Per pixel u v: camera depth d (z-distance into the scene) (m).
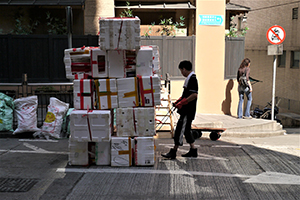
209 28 11.53
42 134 7.76
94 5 11.27
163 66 11.41
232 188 5.03
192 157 6.56
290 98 23.17
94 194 4.74
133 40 5.42
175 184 5.14
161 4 11.97
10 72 10.23
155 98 5.74
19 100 7.79
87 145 5.87
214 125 9.57
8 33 10.84
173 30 12.13
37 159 6.25
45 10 11.23
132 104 5.77
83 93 5.68
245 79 11.25
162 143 7.77
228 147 7.53
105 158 5.95
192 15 12.10
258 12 26.48
